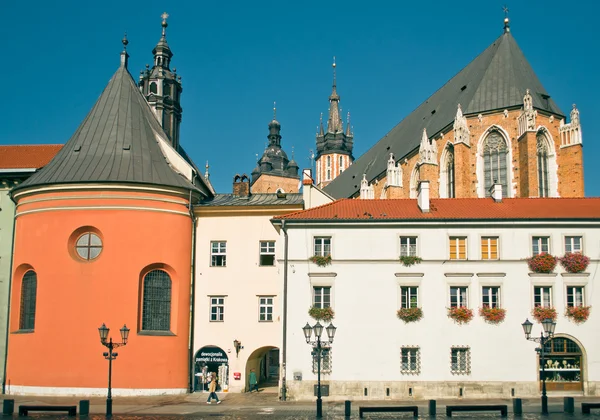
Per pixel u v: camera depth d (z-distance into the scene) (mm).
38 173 51125
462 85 84312
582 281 45250
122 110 54625
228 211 50875
